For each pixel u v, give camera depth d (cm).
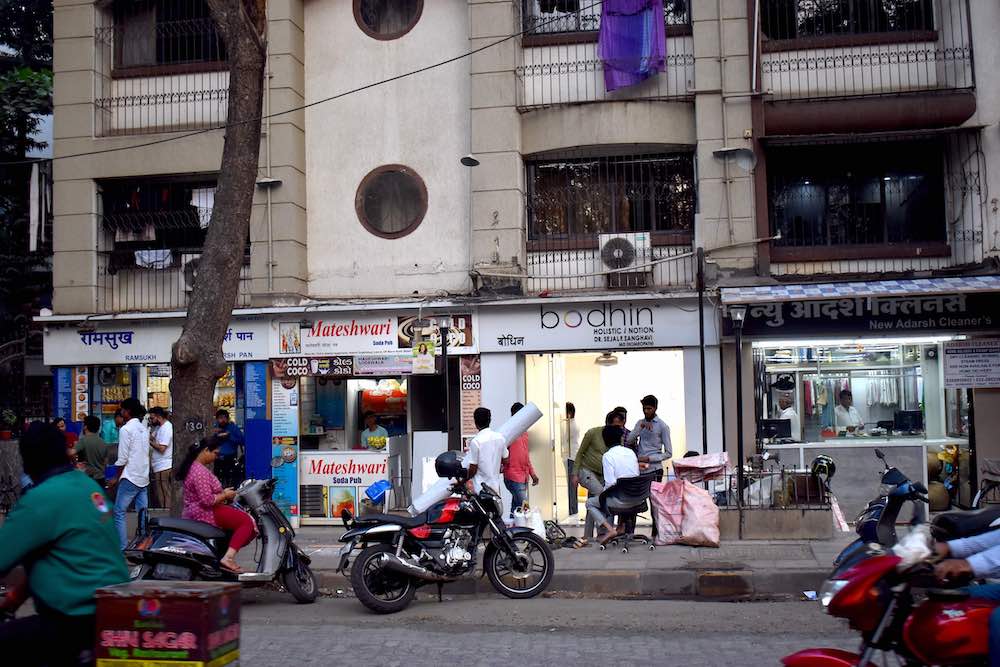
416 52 1636
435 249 1612
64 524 460
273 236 1598
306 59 1667
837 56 1512
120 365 1662
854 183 1538
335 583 1133
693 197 1552
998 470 1351
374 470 1557
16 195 2170
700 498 1204
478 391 1543
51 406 2092
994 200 1448
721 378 1477
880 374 1478
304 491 1575
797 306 1418
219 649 451
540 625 897
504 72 1547
